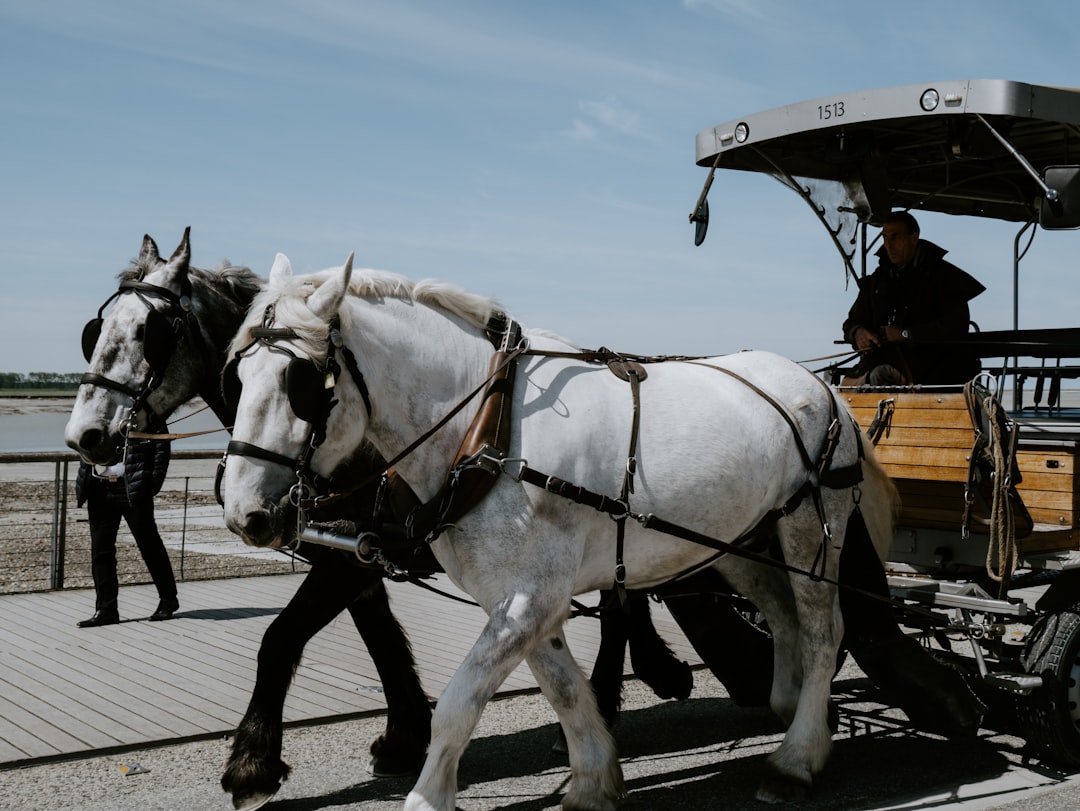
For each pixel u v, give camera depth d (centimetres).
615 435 382
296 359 334
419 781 347
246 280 523
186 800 424
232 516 335
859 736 527
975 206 736
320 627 423
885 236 602
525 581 357
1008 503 461
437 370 372
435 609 866
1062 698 455
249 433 338
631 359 430
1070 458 481
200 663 652
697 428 399
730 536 416
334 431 352
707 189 594
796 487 439
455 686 346
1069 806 415
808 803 423
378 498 391
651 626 551
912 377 571
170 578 790
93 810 412
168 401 494
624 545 386
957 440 488
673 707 596
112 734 509
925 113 490
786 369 461
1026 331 597
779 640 484
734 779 461
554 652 396
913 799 427
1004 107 469
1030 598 843
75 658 662
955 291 583
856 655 464
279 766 411
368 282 371
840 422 459
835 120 523
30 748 485
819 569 446
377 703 577
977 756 491
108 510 763
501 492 356
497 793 443
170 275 494
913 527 525
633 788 450
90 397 485
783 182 646
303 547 453
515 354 379
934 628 502
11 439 3938
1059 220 470
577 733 398
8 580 966
